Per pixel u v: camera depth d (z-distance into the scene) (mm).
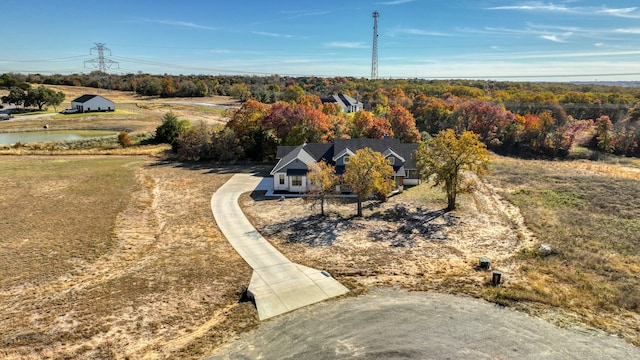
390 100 102375
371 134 53375
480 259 20688
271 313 16078
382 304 16594
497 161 58219
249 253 22484
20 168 44844
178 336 14477
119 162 50219
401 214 30000
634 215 29812
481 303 16594
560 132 64438
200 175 43281
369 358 12828
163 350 13609
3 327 14773
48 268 20000
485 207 32625
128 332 14625
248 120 53344
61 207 30516
